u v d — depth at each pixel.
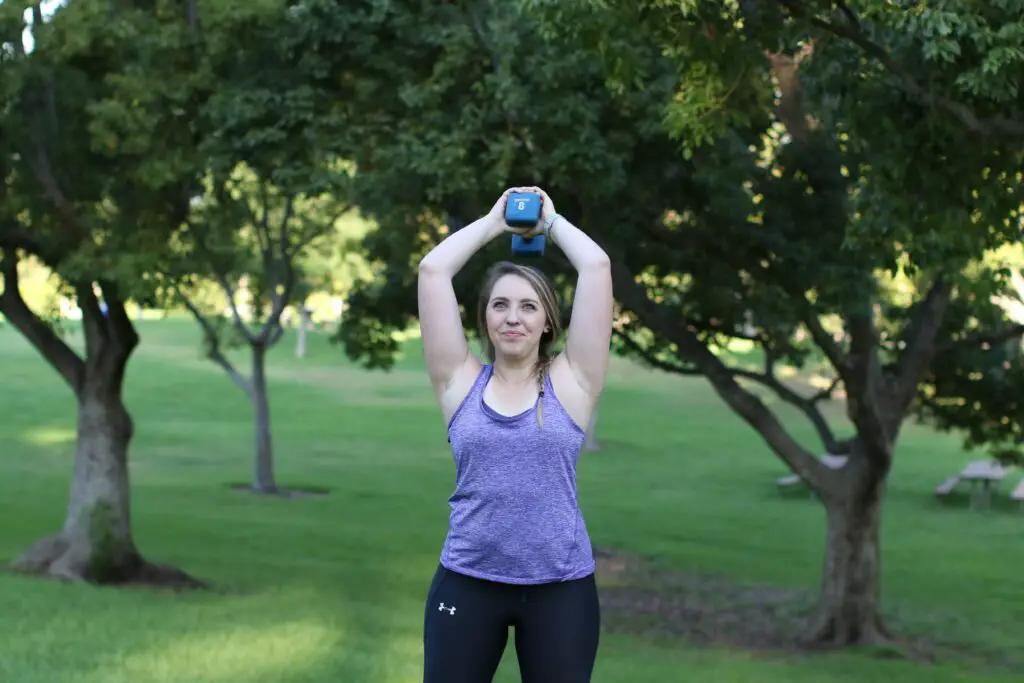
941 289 15.43
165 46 13.71
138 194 15.51
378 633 12.53
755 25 8.57
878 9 7.10
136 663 10.15
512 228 3.18
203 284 28.89
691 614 18.17
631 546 25.33
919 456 44.25
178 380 59.38
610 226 12.99
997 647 15.88
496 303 2.99
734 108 8.84
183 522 25.05
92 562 17.00
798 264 13.18
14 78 13.87
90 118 14.86
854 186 13.79
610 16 7.80
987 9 7.18
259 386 31.11
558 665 2.90
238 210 22.23
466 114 11.29
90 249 14.88
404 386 61.84
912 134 8.55
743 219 13.30
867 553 15.69
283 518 26.62
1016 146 8.21
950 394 17.06
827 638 15.70
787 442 15.62
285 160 12.09
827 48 9.50
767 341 15.80
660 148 12.48
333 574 18.88
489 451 2.93
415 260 19.75
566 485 2.96
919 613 18.89
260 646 11.16
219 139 12.48
